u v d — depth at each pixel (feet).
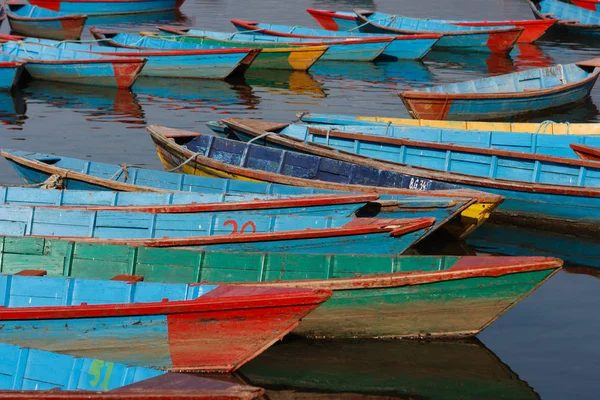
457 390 147.02
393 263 161.99
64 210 187.42
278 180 222.69
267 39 450.71
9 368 130.41
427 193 205.16
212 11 596.29
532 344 161.48
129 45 415.64
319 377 151.02
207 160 231.71
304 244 177.06
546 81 358.43
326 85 398.42
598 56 461.78
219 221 186.70
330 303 153.89
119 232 187.21
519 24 492.95
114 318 138.92
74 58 389.19
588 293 185.06
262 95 376.27
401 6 631.97
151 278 166.30
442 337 163.53
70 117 329.93
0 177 254.27
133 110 343.87
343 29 507.71
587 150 239.50
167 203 200.95
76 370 127.34
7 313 137.59
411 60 458.50
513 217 232.32
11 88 368.48
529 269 149.89
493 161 241.96
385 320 158.61
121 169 228.02
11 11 513.86
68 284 148.97
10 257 169.48
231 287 143.74
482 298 153.89
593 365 153.69
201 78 404.98
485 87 349.20
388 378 149.89
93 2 556.10
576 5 530.68
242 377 150.00
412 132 271.90
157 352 143.64
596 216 221.66
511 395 144.25
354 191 213.25
